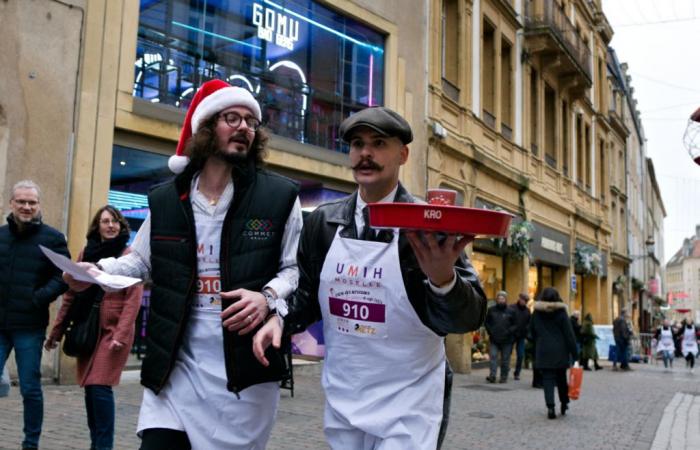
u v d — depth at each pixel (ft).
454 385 36.63
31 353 13.91
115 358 13.44
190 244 7.71
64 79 25.86
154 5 29.66
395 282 7.12
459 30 50.67
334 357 7.57
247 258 7.69
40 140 25.04
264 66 35.04
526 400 31.40
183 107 30.71
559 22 70.74
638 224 146.10
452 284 6.42
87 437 16.21
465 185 49.65
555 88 73.51
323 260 7.78
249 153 8.20
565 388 26.78
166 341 7.61
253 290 7.68
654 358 88.94
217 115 7.92
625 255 111.96
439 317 6.81
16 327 13.83
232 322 7.11
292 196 8.05
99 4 27.02
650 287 154.81
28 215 14.12
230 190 7.90
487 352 51.75
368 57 41.63
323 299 7.69
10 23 24.54
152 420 7.59
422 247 6.20
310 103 37.68
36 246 14.12
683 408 30.94
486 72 57.36
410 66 44.01
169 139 29.25
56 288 13.79
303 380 31.35
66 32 26.02
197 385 7.61
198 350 7.70
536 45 64.34
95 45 26.81
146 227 8.39
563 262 73.26
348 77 40.19
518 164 61.21
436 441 7.19
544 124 70.74
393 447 6.94
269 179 8.06
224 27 33.01
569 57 68.28
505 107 60.85
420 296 7.06
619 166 113.70
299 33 37.19
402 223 5.98
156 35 29.71
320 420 21.16
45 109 25.26
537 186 65.00
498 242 53.78
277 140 34.71
